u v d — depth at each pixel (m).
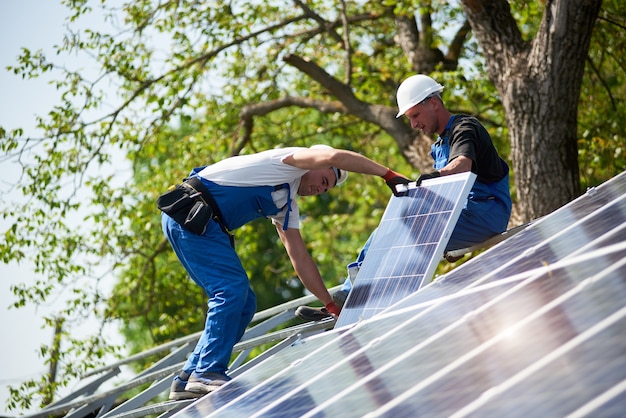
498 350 3.58
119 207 20.75
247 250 23.95
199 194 7.00
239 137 22.16
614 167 18.59
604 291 3.52
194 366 6.98
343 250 25.59
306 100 20.59
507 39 13.68
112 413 8.94
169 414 7.40
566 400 2.68
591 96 19.12
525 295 4.21
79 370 20.42
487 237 7.88
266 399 4.99
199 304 22.61
